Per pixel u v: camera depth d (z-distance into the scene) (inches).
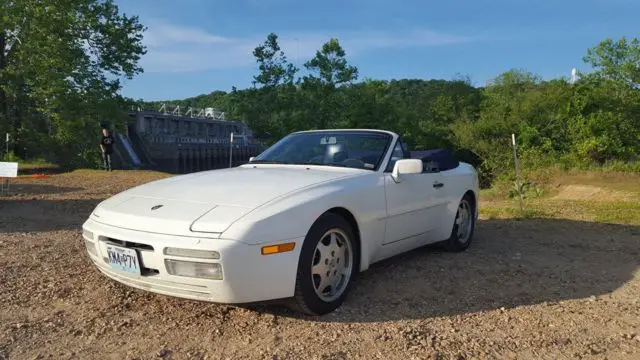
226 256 118.4
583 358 117.4
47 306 145.7
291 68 1201.4
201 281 121.0
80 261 195.3
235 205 131.6
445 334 129.0
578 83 1211.9
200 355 115.4
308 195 138.9
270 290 126.1
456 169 221.9
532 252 229.1
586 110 1095.0
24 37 1108.5
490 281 178.7
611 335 130.8
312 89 1200.8
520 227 301.0
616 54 1077.8
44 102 1147.9
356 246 155.2
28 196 410.9
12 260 195.8
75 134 1163.3
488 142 1396.4
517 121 1359.5
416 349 119.2
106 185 524.4
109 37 1241.4
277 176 157.8
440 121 2048.5
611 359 117.1
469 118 1619.1
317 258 140.9
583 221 325.7
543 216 347.3
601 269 199.6
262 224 124.3
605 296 163.9
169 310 142.7
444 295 161.6
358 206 153.3
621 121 1045.8
